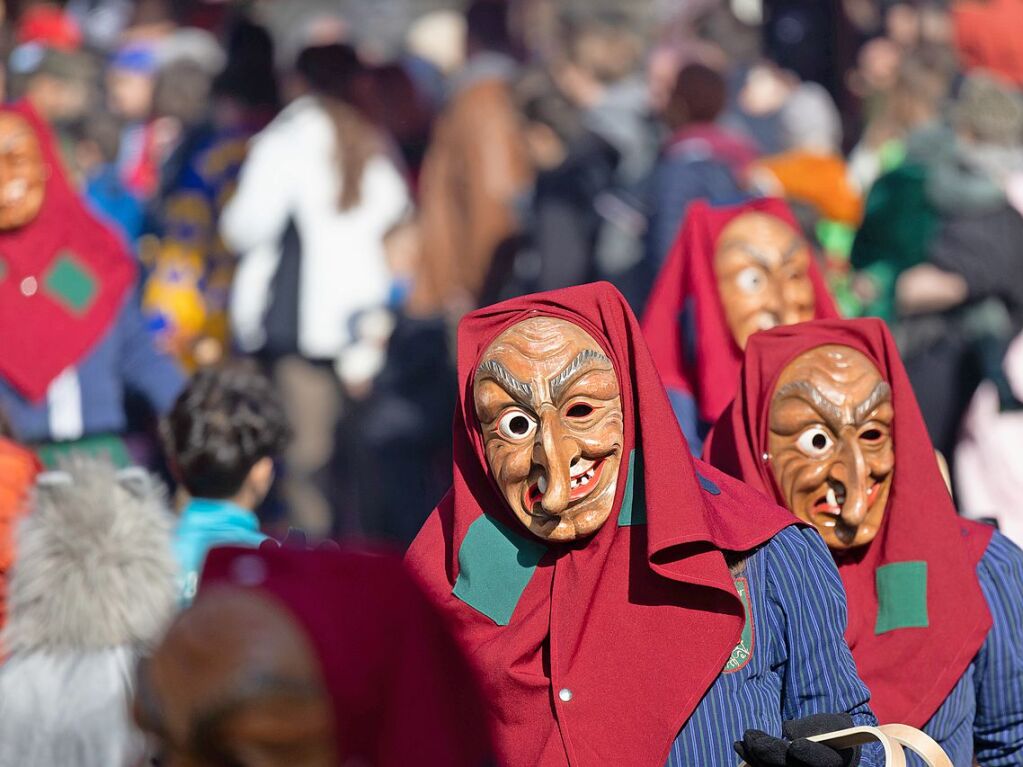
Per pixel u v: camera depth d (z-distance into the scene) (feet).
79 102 78.18
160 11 99.35
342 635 21.72
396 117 90.33
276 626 21.15
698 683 29.17
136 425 64.39
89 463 32.14
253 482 41.22
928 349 60.23
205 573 23.22
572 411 29.84
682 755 29.14
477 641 30.27
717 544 29.55
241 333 71.56
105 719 29.30
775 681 30.12
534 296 31.35
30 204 55.62
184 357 71.51
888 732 27.78
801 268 44.11
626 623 29.81
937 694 33.35
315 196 71.31
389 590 22.54
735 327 43.52
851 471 33.60
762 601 30.07
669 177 68.54
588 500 29.84
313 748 20.95
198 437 40.37
